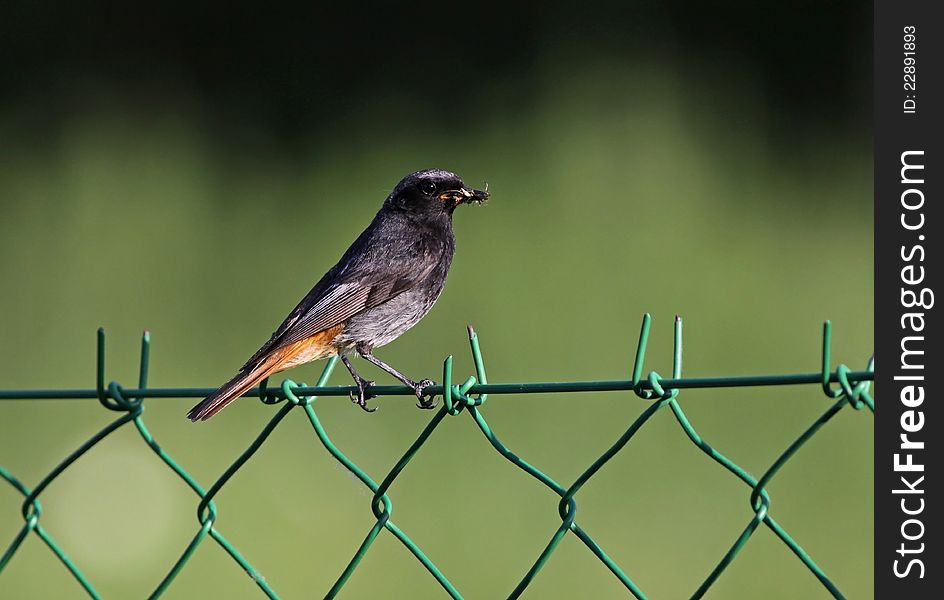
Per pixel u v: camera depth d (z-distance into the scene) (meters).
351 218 15.94
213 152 18.05
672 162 15.60
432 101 18.34
